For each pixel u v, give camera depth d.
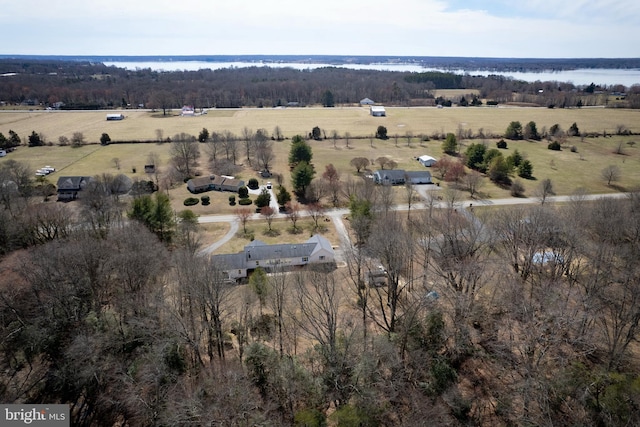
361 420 29.02
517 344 35.69
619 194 85.25
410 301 46.47
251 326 42.72
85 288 40.56
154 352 34.16
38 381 36.16
